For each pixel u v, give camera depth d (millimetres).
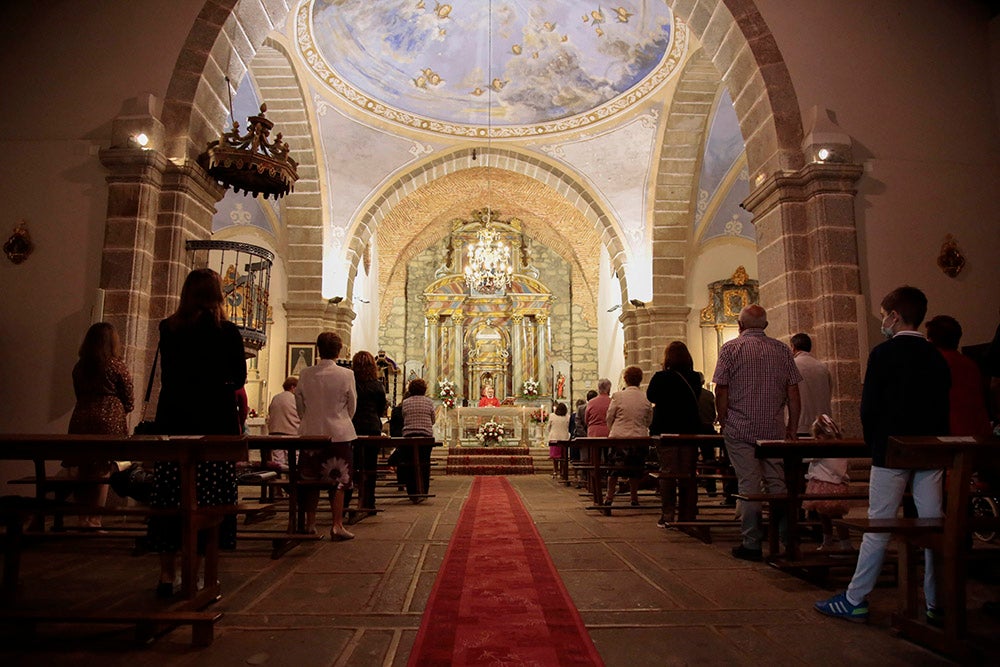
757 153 7816
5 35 7340
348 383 5602
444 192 20531
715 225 14922
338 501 5504
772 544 4633
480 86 13938
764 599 3643
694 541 5465
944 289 7160
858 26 7727
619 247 15367
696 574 4238
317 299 14359
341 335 14992
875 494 3283
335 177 14375
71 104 7199
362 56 12789
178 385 3721
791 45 7633
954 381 4352
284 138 13703
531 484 11930
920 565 4285
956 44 7797
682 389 6473
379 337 22578
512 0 12500
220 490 3734
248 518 6527
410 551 4984
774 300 7438
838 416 6746
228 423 3805
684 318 14969
